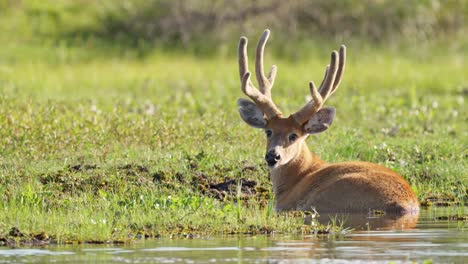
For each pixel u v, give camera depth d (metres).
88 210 19.62
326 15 66.75
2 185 22.61
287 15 66.38
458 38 67.00
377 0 68.00
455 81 52.75
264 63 59.81
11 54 59.97
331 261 14.41
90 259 14.87
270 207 19.89
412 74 54.94
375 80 52.75
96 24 65.88
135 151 26.64
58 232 17.19
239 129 29.92
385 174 20.97
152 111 35.03
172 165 24.84
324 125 21.77
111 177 23.34
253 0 67.06
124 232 17.55
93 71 56.28
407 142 29.25
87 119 30.73
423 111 37.47
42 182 23.17
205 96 43.81
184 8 66.50
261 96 22.00
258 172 24.81
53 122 29.56
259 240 16.88
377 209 20.31
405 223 18.84
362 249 15.59
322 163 22.27
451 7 69.44
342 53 22.72
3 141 26.97
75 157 25.84
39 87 48.78
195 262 14.50
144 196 21.23
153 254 15.34
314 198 21.00
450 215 19.84
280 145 21.55
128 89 50.31
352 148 27.62
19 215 18.73
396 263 14.14
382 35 65.94
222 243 16.55
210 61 61.31
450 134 32.88
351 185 20.69
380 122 35.88
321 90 22.20
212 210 19.89
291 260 14.57
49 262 14.62
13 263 14.53
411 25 66.81
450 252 15.16
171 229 18.00
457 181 24.75
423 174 25.23
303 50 63.16
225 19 66.00
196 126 30.39
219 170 24.84
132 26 65.69
